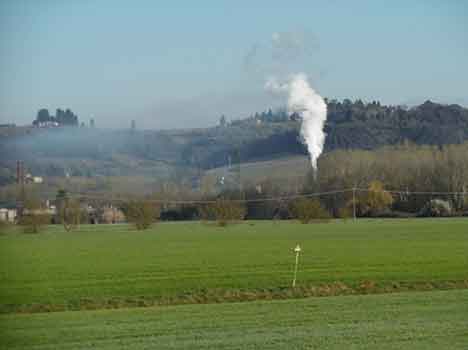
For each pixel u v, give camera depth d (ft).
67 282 170.81
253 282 167.22
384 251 245.45
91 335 98.27
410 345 88.58
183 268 201.36
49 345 92.12
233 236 353.51
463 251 241.35
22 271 196.85
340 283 163.22
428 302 126.72
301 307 123.03
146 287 160.66
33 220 411.13
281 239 322.14
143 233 399.85
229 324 105.60
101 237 366.63
